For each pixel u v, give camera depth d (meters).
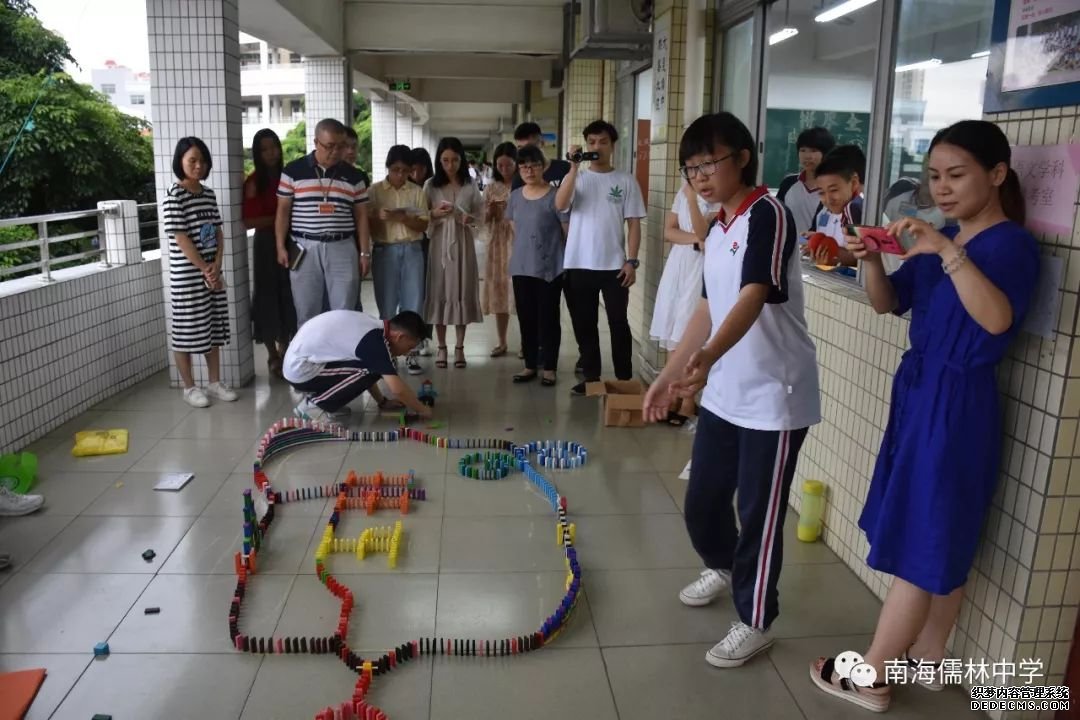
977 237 1.94
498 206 5.82
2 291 3.88
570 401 4.86
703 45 4.78
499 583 2.76
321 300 4.90
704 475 2.36
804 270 3.43
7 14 8.74
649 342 5.30
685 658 2.38
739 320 2.00
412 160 5.42
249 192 5.03
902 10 2.82
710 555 2.54
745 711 2.16
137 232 5.13
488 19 8.62
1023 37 2.01
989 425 1.98
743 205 2.14
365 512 3.29
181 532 3.08
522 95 15.02
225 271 4.84
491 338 6.59
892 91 2.88
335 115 8.72
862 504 2.80
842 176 3.04
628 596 2.70
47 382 4.11
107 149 8.29
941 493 1.98
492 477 3.66
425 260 5.55
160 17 4.57
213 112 4.68
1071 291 1.86
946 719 2.14
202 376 4.95
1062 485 1.94
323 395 4.20
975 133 1.87
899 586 2.12
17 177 7.69
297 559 2.90
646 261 5.47
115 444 3.90
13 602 2.59
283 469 3.71
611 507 3.38
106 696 2.16
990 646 2.14
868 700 2.17
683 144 2.16
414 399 4.34
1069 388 1.88
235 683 2.22
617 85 8.35
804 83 3.83
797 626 2.54
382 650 2.37
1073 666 2.03
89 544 2.97
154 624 2.49
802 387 2.19
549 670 2.31
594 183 4.67
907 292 2.19
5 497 3.18
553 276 4.99
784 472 2.20
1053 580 2.00
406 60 11.42
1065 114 1.88
